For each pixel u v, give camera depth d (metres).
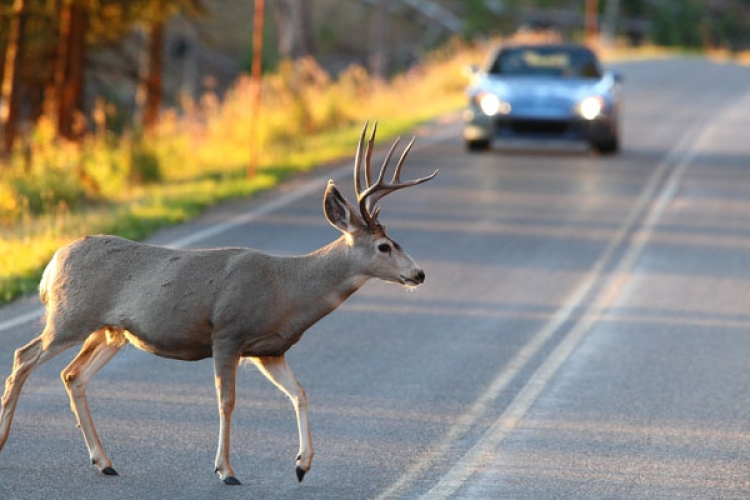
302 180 77.06
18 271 48.84
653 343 42.59
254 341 27.17
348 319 45.03
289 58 157.00
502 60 92.06
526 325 44.66
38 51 98.56
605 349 41.62
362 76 129.62
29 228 58.22
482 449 30.89
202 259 27.39
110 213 63.16
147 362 38.50
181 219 61.81
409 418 33.38
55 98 92.19
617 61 188.00
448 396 35.62
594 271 54.06
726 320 46.19
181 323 26.92
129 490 26.91
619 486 28.30
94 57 144.62
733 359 40.75
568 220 65.75
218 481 27.72
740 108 127.62
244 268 27.09
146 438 30.81
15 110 79.19
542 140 86.81
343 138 98.00
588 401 35.56
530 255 56.97
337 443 30.98
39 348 27.69
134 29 136.75
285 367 28.09
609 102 87.12
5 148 78.19
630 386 37.28
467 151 90.81
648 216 67.50
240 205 67.31
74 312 27.28
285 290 27.23
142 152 81.44
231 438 31.08
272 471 28.61
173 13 100.62
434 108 124.25
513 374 38.22
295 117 107.81
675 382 37.84
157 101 117.12
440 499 27.06
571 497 27.47
